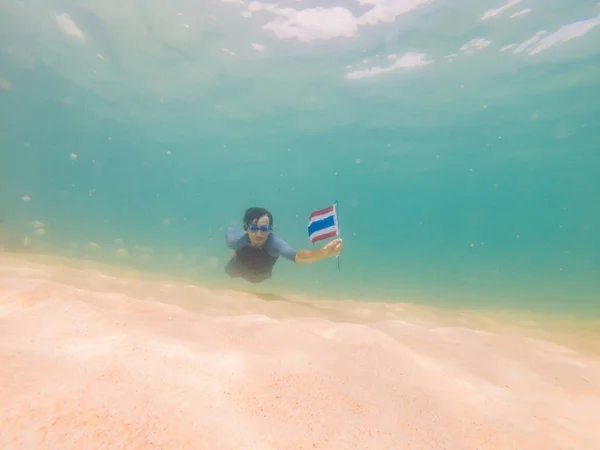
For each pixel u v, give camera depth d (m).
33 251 9.73
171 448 1.27
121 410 1.40
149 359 1.95
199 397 1.67
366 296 9.46
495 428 1.85
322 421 1.70
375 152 38.28
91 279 5.00
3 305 2.67
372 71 17.86
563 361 3.30
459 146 33.47
